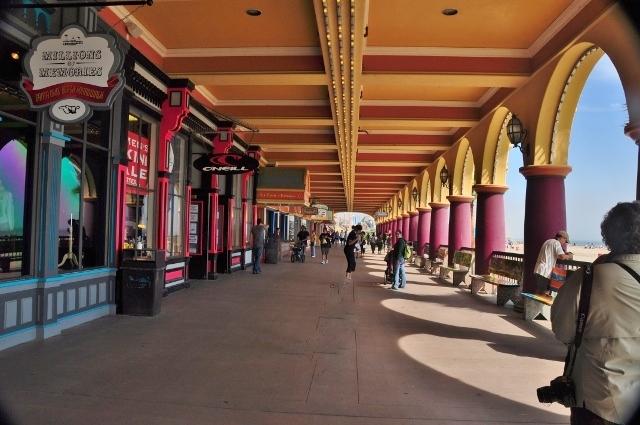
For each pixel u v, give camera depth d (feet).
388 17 27.12
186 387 15.71
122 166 27.71
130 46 26.78
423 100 43.42
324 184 105.50
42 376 16.34
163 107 33.91
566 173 30.55
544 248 29.17
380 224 203.51
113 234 27.22
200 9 26.68
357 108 39.63
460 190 56.34
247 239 59.77
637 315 7.23
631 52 20.34
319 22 24.21
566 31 26.17
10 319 19.81
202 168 38.50
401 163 70.54
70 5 18.69
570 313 7.80
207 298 34.24
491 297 38.68
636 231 7.54
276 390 15.70
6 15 18.45
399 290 41.98
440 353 20.77
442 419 13.73
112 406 13.93
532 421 13.70
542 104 29.89
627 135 19.35
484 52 31.40
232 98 44.47
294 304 32.45
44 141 21.34
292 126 54.85
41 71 18.74
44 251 21.31
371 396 15.39
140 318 26.37
